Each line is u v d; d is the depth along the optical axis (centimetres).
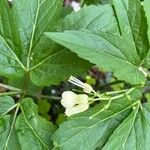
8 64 31
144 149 29
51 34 27
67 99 28
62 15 35
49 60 31
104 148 28
